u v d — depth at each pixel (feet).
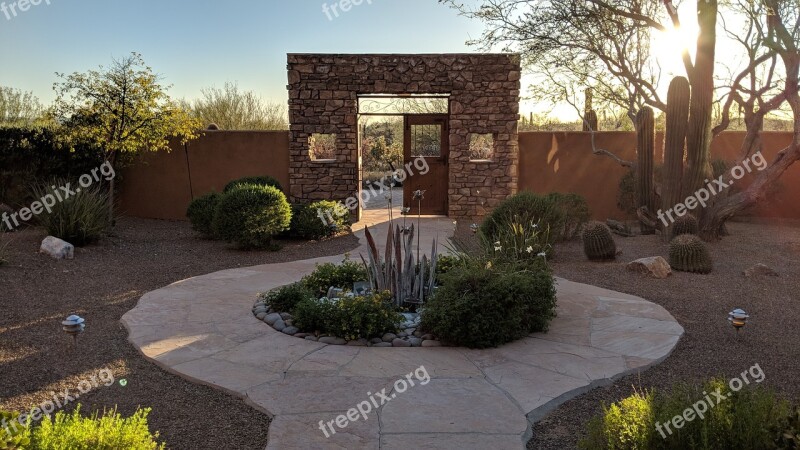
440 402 13.87
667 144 35.09
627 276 27.48
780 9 30.86
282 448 11.70
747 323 20.57
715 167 43.57
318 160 45.37
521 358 16.81
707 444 9.02
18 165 39.52
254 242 33.91
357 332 18.04
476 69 44.52
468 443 11.94
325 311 18.78
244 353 17.06
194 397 14.39
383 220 46.14
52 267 27.50
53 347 17.65
